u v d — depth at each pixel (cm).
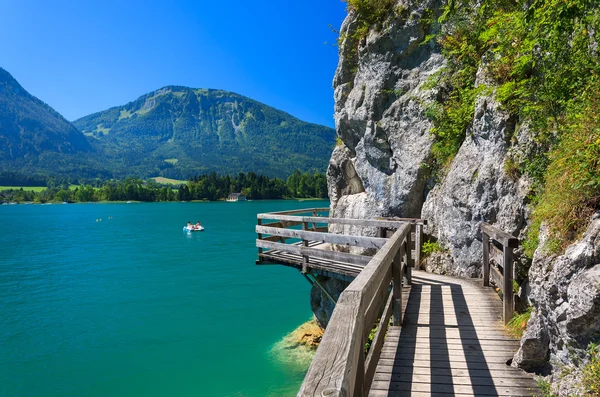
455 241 919
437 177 1071
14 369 1310
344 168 1429
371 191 1275
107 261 3306
